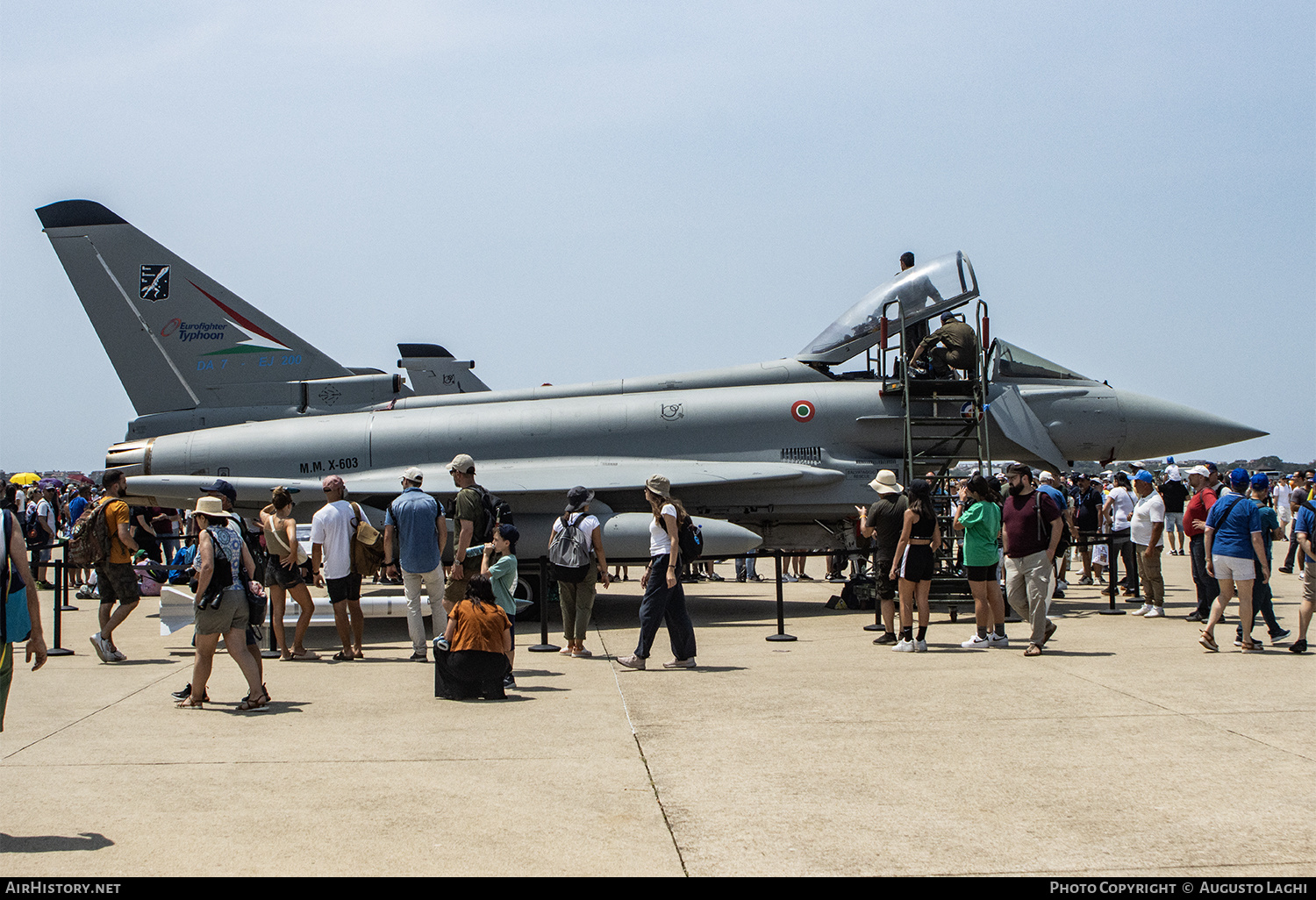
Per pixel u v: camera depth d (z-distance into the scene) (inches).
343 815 187.0
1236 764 216.7
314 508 558.6
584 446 560.7
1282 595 578.2
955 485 591.5
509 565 336.8
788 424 556.1
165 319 626.2
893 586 407.8
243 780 210.7
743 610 546.9
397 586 644.7
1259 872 156.6
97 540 370.6
